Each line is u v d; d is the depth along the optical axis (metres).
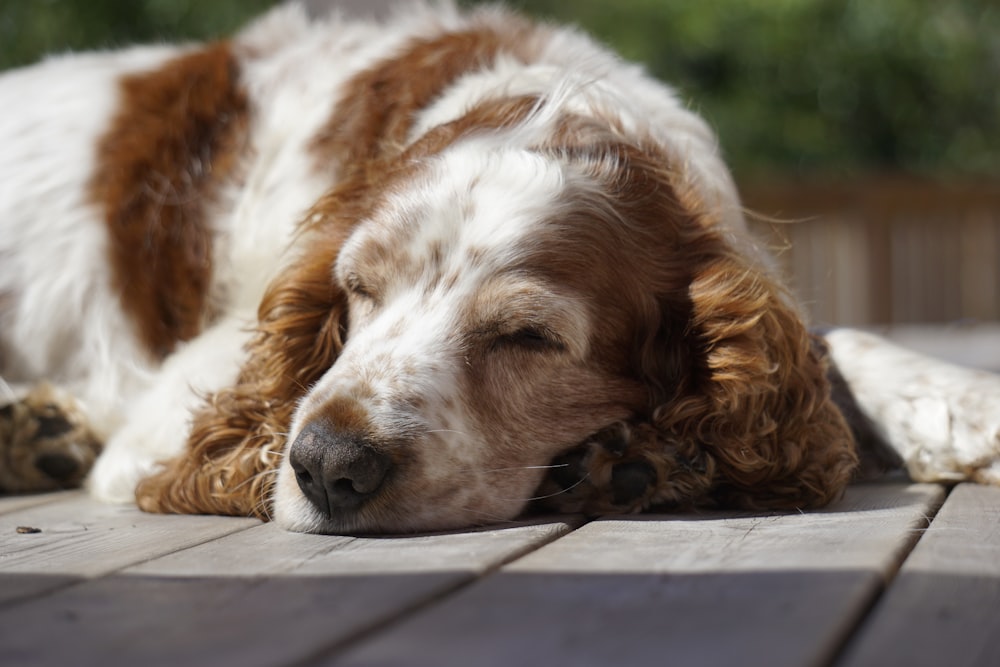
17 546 2.79
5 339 4.75
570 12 15.57
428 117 3.91
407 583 2.21
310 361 3.49
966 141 17.91
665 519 3.00
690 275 3.36
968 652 1.75
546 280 3.09
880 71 16.98
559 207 3.18
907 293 11.50
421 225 3.16
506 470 3.04
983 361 8.04
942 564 2.30
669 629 1.86
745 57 16.31
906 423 3.60
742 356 3.22
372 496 2.82
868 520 2.89
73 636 1.90
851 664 1.71
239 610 2.04
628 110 3.74
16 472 3.95
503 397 3.08
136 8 11.05
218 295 4.41
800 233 11.07
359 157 4.00
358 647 1.81
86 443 4.06
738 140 16.28
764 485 3.23
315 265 3.50
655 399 3.32
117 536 2.92
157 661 1.76
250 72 4.71
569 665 1.70
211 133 4.59
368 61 4.40
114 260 4.56
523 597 2.08
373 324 3.11
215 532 2.94
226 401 3.46
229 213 4.43
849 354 3.89
